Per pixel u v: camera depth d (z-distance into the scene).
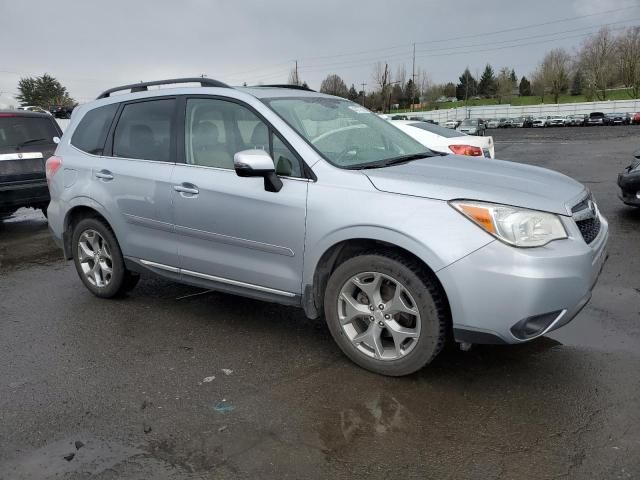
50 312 4.79
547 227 3.06
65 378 3.56
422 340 3.25
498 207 3.03
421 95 86.81
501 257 2.97
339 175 3.46
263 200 3.67
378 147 4.11
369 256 3.34
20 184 8.38
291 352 3.87
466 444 2.76
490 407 3.08
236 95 4.00
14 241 7.96
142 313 4.69
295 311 4.66
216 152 4.02
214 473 2.59
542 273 2.95
